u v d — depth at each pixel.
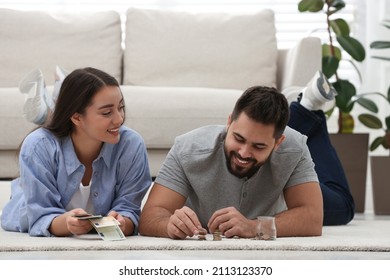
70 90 2.31
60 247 1.99
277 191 2.35
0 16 4.24
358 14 4.87
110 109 2.28
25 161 2.35
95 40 4.29
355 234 2.52
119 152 2.41
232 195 2.33
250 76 4.22
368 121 4.30
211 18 4.33
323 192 2.94
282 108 2.10
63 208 2.41
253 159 2.15
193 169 2.29
